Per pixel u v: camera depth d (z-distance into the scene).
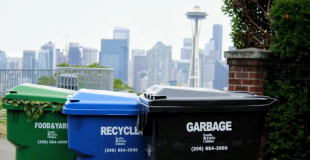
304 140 6.73
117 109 5.14
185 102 4.66
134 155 5.23
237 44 8.52
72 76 17.77
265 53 6.94
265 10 8.35
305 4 6.35
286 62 6.94
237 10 8.44
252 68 6.95
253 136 4.87
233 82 7.13
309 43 6.40
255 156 4.88
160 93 4.78
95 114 5.11
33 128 5.69
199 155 4.76
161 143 4.68
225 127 4.80
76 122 5.13
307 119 6.66
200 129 4.75
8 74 17.47
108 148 5.18
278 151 6.95
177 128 4.71
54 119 5.68
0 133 11.31
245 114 4.85
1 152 9.35
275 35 7.51
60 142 5.70
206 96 4.81
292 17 6.50
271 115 6.96
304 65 6.71
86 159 5.21
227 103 4.76
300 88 6.76
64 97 5.66
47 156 5.71
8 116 5.71
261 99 4.84
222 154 4.80
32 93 5.68
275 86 6.97
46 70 17.70
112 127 5.18
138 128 5.01
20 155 5.79
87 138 5.15
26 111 5.61
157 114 4.66
